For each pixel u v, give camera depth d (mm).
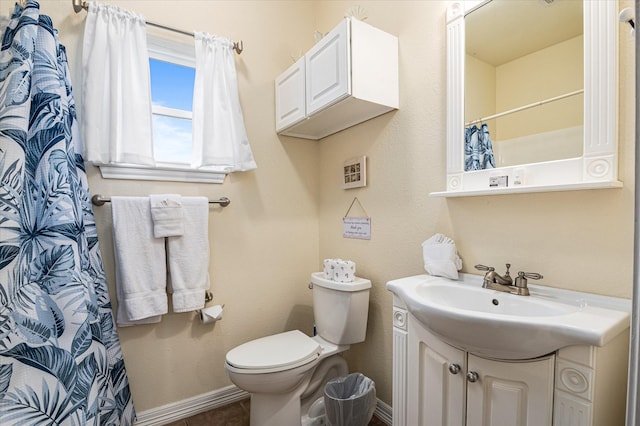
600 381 734
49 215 1092
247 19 1978
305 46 2217
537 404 805
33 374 937
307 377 1558
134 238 1551
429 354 1073
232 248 1909
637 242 600
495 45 1178
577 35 977
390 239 1647
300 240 2164
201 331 1802
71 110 1416
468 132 1266
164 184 1718
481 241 1247
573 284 998
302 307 2166
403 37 1562
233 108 1845
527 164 1092
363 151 1812
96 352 1331
